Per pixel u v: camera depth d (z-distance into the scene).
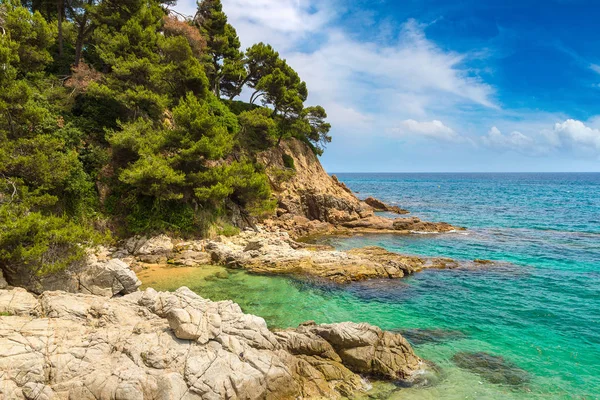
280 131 57.25
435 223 50.31
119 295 19.08
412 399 12.47
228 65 55.94
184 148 33.81
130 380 10.87
